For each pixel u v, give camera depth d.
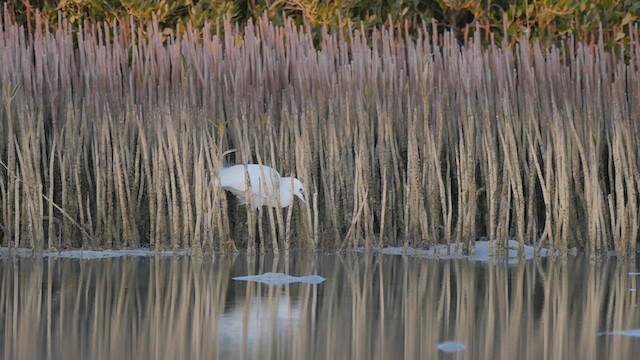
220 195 20.27
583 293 16.97
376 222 21.56
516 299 16.42
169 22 23.73
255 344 13.43
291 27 22.36
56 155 20.59
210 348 13.21
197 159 20.06
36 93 20.38
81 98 20.62
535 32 24.25
